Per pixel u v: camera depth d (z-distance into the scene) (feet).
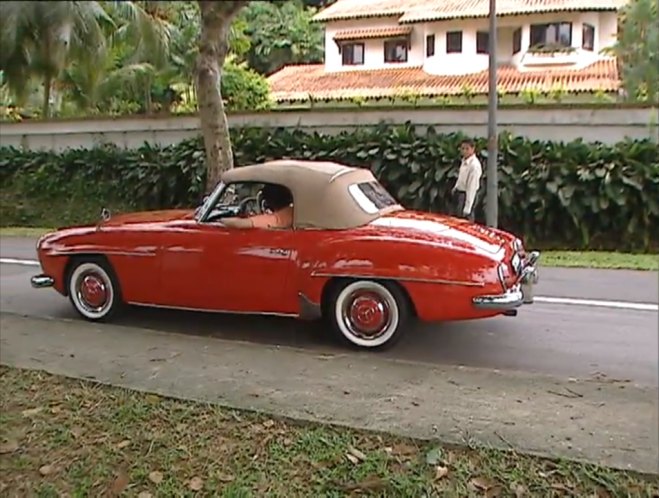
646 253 37.09
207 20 37.78
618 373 16.72
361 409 13.47
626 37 56.65
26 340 18.44
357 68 83.61
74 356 17.04
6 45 57.31
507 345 19.03
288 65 93.81
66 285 21.80
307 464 11.29
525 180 38.93
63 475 11.03
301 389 14.65
